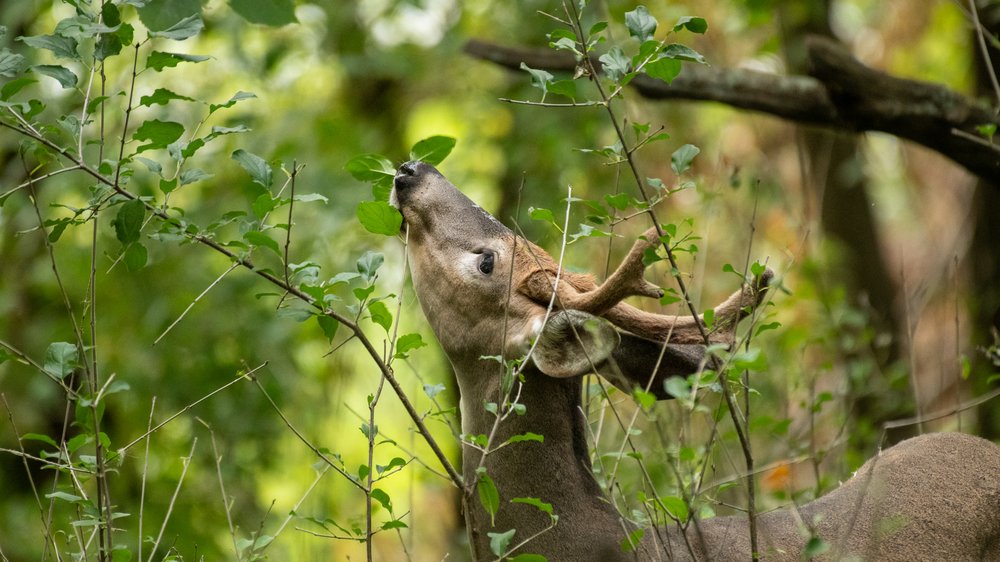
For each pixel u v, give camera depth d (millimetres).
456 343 6812
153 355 13273
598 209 6285
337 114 16531
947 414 8336
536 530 6480
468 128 16719
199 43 14594
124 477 12867
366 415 13820
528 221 13828
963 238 14047
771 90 9953
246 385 13070
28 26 13539
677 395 5258
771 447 10492
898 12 18156
